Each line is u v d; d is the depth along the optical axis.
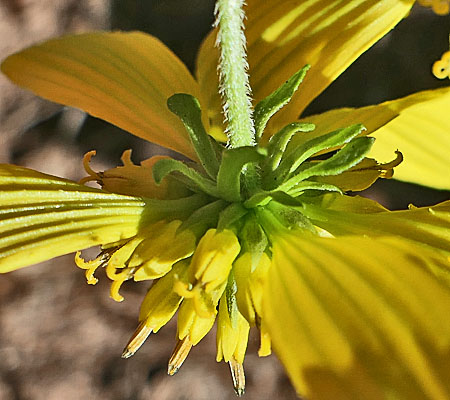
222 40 0.14
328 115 0.15
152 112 0.16
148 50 0.16
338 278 0.13
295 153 0.14
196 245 0.14
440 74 0.16
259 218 0.14
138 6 0.35
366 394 0.12
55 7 0.35
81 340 0.35
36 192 0.14
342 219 0.14
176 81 0.16
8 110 0.35
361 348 0.12
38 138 0.35
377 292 0.13
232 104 0.14
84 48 0.16
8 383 0.34
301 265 0.13
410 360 0.12
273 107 0.14
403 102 0.15
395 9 0.16
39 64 0.16
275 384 0.33
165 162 0.14
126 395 0.34
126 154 0.15
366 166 0.15
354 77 0.33
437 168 0.16
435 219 0.14
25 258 0.14
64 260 0.35
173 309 0.14
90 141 0.35
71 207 0.14
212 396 0.34
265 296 0.13
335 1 0.16
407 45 0.33
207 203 0.14
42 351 0.35
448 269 0.13
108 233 0.14
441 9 0.16
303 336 0.12
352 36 0.16
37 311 0.35
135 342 0.14
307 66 0.14
